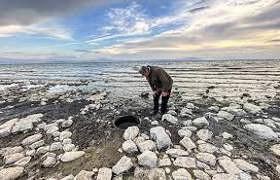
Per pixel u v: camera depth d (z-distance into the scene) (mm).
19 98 13500
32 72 45312
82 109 9977
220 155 5309
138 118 8148
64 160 5258
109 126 7438
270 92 13250
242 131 6781
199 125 7090
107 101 11570
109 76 28969
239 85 16844
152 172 4594
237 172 4555
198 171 4609
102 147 5887
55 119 8555
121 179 4434
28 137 6652
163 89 7414
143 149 5492
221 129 6910
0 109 10859
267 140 6117
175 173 4539
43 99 12664
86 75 32125
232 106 9719
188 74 28672
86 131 7105
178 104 10273
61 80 24828
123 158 5066
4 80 26703
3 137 6848
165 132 6184
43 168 5027
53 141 6453
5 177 4645
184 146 5734
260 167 4816
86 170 4816
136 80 22797
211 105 10109
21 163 5258
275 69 35906
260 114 8492
